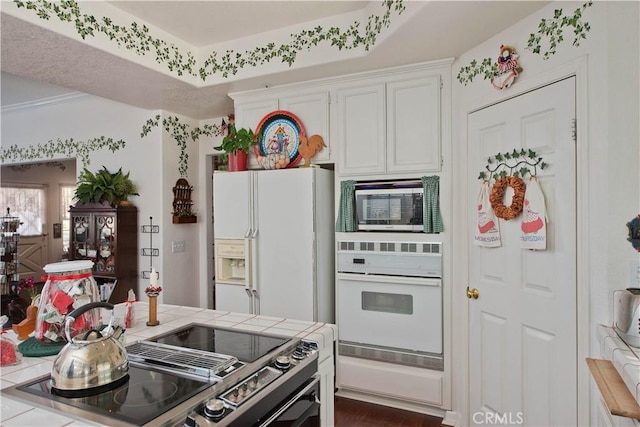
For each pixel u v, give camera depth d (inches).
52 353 54.7
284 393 50.7
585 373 65.9
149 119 152.6
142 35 106.2
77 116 171.8
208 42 120.9
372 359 111.8
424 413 107.3
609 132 62.1
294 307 114.9
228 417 40.6
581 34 67.1
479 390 93.4
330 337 67.6
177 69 117.3
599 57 63.8
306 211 113.6
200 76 124.3
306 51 109.3
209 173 167.8
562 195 70.7
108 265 149.0
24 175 262.5
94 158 166.9
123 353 47.0
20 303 179.0
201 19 106.5
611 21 61.7
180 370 48.6
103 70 109.1
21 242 260.1
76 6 90.0
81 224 154.9
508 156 83.4
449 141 104.3
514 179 80.0
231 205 123.3
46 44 92.1
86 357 43.4
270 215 117.9
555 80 72.2
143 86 123.2
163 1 96.9
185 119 160.4
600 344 60.7
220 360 50.8
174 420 38.1
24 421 37.4
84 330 56.1
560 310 70.8
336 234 117.9
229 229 123.6
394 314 108.8
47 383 45.4
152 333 65.1
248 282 118.6
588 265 65.7
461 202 100.9
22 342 57.6
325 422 64.2
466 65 98.3
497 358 87.0
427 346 105.0
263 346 58.6
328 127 119.6
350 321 114.4
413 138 108.2
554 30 72.9
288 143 124.2
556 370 71.5
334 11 103.3
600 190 63.6
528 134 78.4
